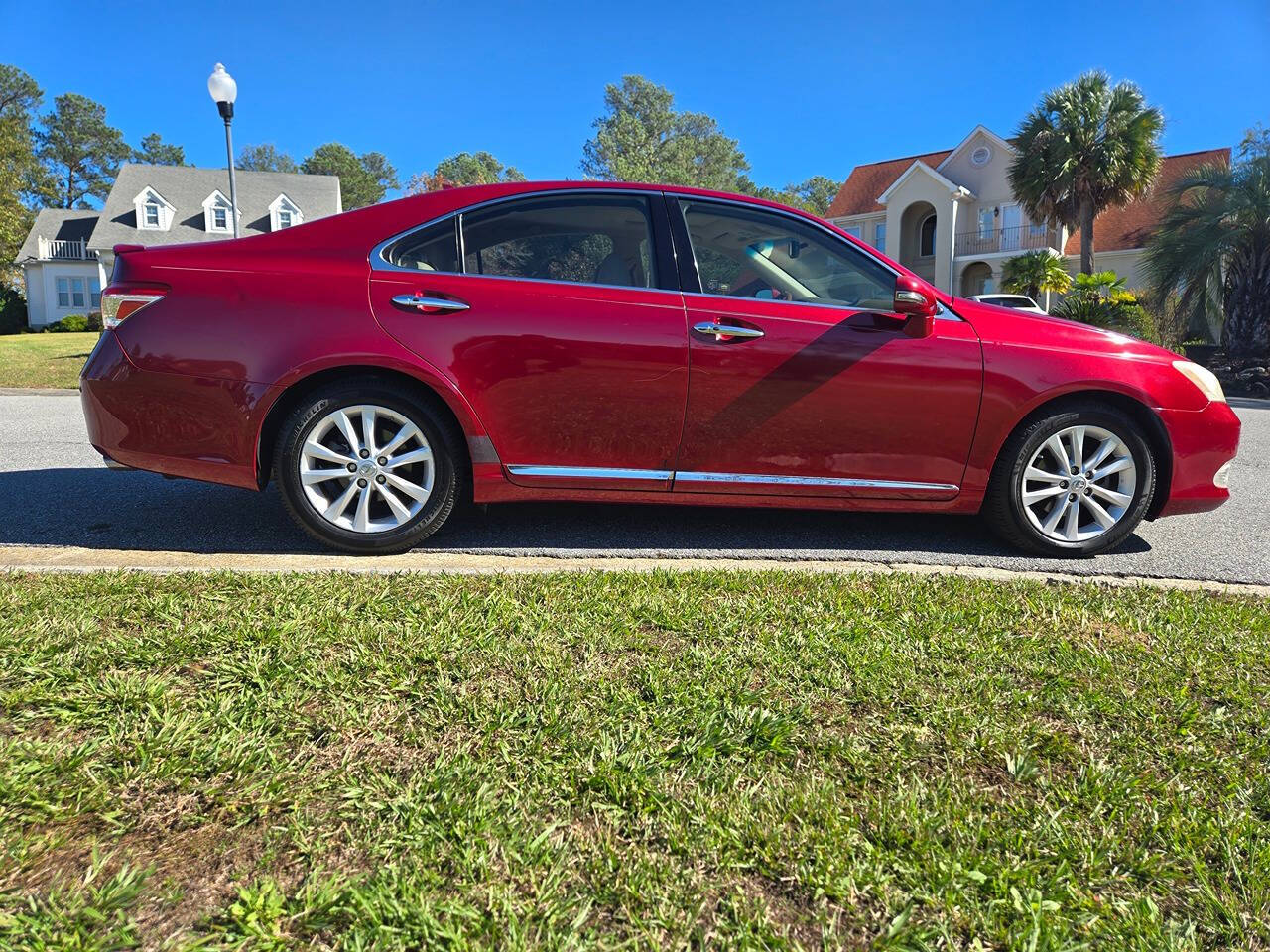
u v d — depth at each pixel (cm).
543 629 228
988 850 141
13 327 3772
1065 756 172
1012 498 334
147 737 163
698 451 319
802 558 323
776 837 142
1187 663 220
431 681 193
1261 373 1435
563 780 156
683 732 176
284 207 3562
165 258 306
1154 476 342
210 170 3669
